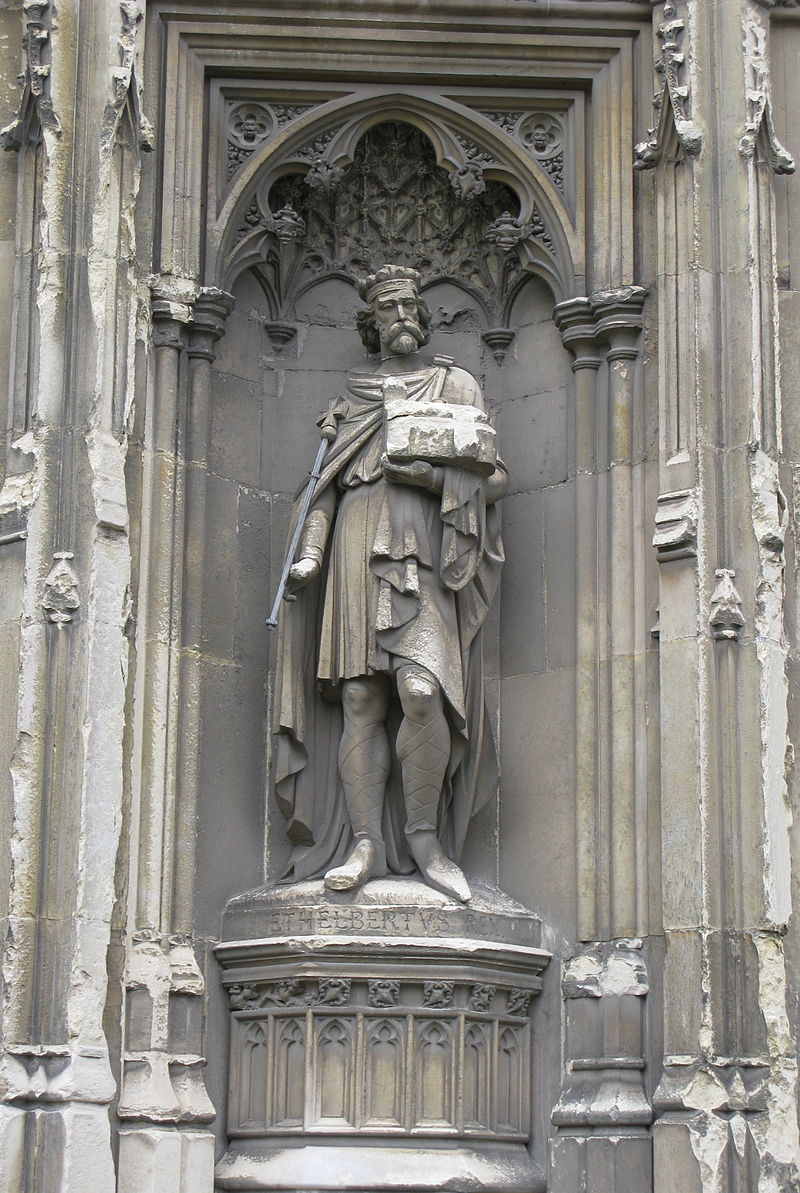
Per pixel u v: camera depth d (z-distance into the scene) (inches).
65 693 322.0
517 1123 341.4
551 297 375.6
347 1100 333.1
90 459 329.4
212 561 361.7
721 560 334.0
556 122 372.8
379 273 367.9
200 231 362.3
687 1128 314.7
